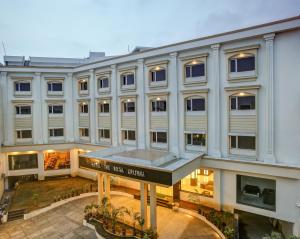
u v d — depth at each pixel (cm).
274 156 1438
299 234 1348
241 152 1574
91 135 2448
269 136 1443
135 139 2089
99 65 2314
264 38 1426
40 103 2509
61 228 1575
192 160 1553
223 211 1653
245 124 1545
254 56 1493
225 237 1309
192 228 1474
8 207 1914
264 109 1467
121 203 1880
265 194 1508
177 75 1809
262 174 1478
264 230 1548
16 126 2456
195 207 1736
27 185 2405
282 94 1402
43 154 2564
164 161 1586
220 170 1659
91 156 1725
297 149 1371
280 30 1364
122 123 2180
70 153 2653
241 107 1567
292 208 1382
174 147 1838
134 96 2044
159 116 1925
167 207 1781
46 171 2575
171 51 1806
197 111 1742
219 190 1661
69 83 2584
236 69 1571
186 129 1797
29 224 1645
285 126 1402
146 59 1986
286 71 1383
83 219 1633
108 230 1444
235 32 1515
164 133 1919
